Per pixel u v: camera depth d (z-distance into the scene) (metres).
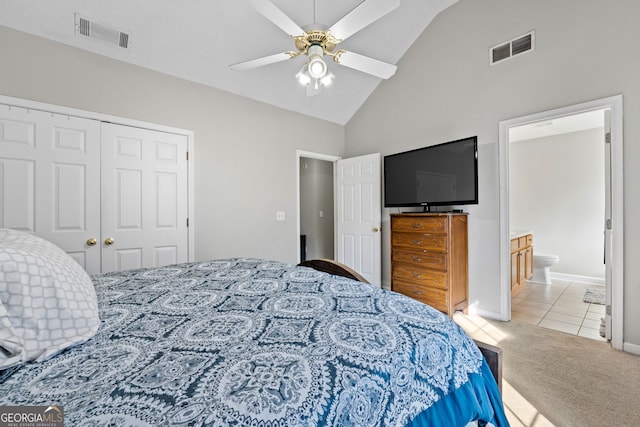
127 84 2.59
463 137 3.02
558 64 2.38
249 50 2.88
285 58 2.11
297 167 3.87
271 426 0.50
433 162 3.11
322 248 5.63
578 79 2.27
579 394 1.65
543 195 4.53
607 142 2.22
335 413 0.57
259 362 0.66
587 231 4.16
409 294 3.05
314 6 2.67
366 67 2.15
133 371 0.62
